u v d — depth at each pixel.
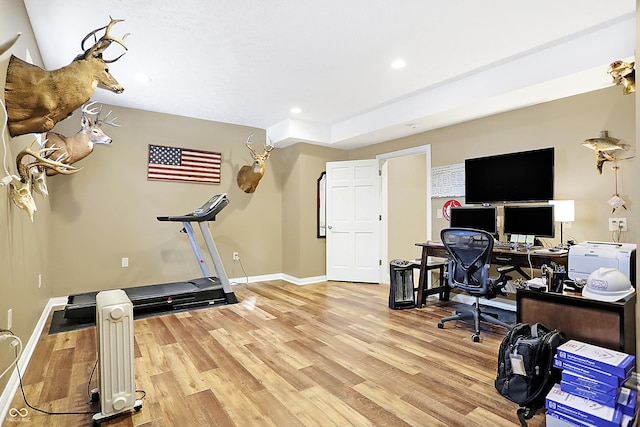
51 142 3.36
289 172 5.51
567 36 2.67
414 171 6.05
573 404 1.57
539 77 2.90
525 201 3.43
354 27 2.54
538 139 3.45
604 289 1.97
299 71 3.31
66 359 2.46
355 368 2.33
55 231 3.88
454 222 3.92
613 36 2.50
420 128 4.43
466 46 2.83
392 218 5.91
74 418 1.74
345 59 3.06
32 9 2.29
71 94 2.07
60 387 2.05
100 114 4.18
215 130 5.02
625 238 2.89
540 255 2.88
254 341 2.83
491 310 3.73
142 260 4.42
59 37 2.66
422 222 6.08
